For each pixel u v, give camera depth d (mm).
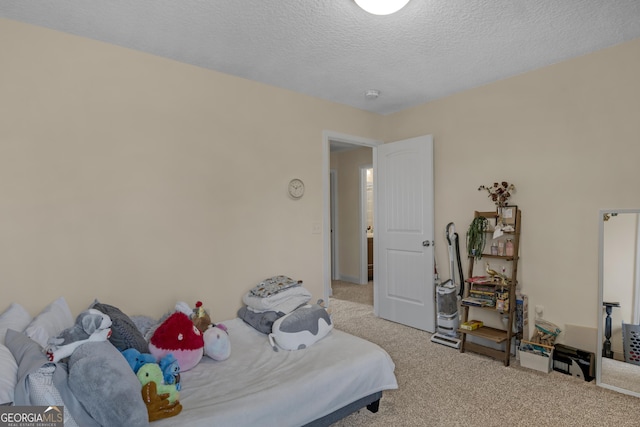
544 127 2875
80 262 2291
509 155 3096
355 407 1986
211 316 2859
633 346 2422
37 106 2154
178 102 2703
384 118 4234
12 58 2084
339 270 6508
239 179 3027
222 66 2803
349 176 6254
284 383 1752
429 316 3604
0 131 2049
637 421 2039
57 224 2215
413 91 3420
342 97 3580
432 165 3604
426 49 2512
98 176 2361
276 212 3262
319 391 1800
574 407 2188
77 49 2291
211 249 2865
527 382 2520
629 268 2475
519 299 2994
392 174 3980
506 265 3127
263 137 3174
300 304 2725
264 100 3182
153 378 1505
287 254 3338
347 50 2523
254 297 2818
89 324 1438
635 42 2412
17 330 1690
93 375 1266
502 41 2406
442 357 2969
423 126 3797
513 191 3066
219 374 1907
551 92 2826
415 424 2016
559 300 2812
